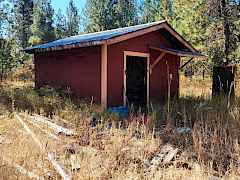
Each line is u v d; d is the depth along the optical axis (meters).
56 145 5.86
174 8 22.31
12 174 4.39
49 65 12.52
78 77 11.14
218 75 10.94
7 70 20.31
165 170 4.89
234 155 5.28
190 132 6.57
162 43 12.29
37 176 4.44
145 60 11.61
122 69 10.74
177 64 13.11
